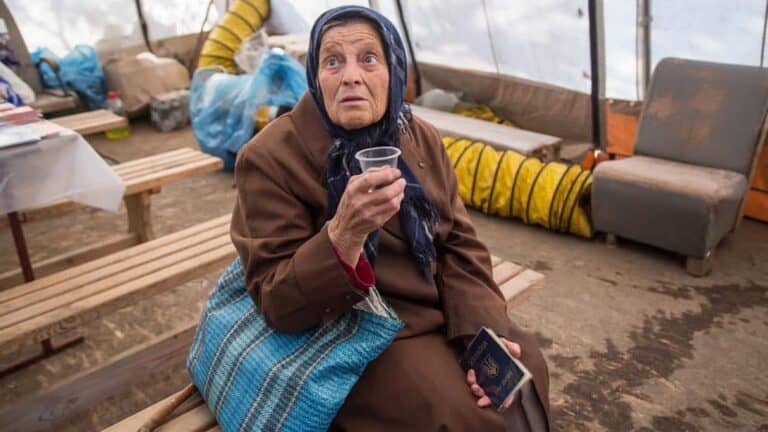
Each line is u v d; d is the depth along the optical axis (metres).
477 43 5.55
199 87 5.42
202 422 1.70
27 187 2.51
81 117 4.68
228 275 1.76
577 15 4.64
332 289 1.38
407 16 5.96
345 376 1.47
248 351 1.56
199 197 4.85
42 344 2.91
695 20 4.16
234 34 6.43
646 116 3.90
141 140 6.40
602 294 3.33
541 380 1.67
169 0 7.30
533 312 3.17
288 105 4.86
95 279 2.49
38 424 2.33
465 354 1.59
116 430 1.66
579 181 3.93
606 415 2.45
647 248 3.83
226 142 5.12
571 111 5.09
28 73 6.27
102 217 4.57
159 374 2.61
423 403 1.47
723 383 2.61
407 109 1.75
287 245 1.51
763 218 4.08
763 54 4.00
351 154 1.54
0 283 3.26
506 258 3.77
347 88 1.49
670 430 2.36
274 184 1.54
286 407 1.44
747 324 3.02
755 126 3.53
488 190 4.28
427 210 1.65
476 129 4.88
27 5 6.37
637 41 4.47
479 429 1.47
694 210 3.31
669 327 3.02
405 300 1.68
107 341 3.04
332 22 1.53
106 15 6.95
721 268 3.56
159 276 2.51
